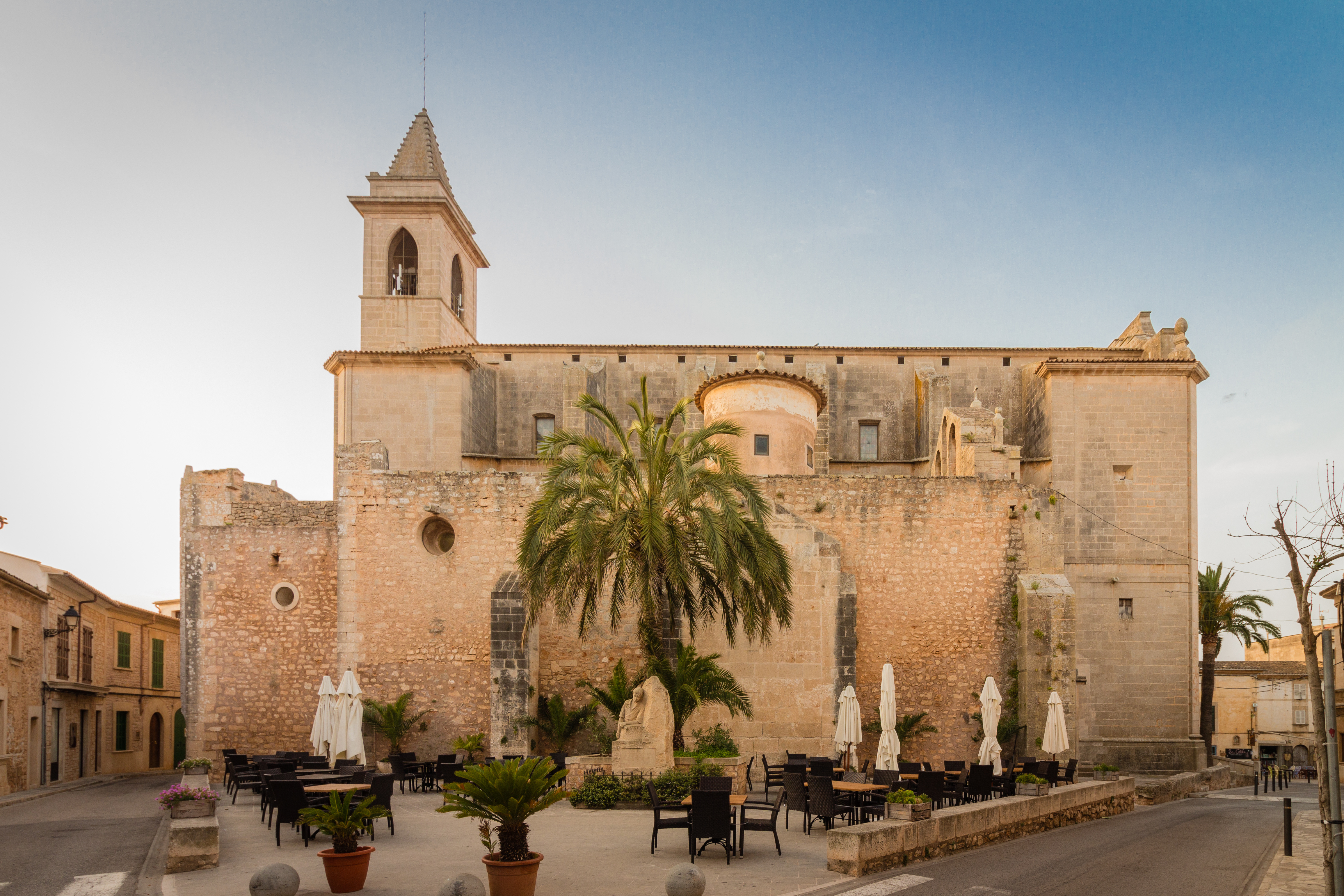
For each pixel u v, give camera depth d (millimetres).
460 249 51969
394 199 47406
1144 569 37469
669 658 23344
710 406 36656
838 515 31906
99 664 41125
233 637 31156
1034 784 19938
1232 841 18125
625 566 22750
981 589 31578
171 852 13867
